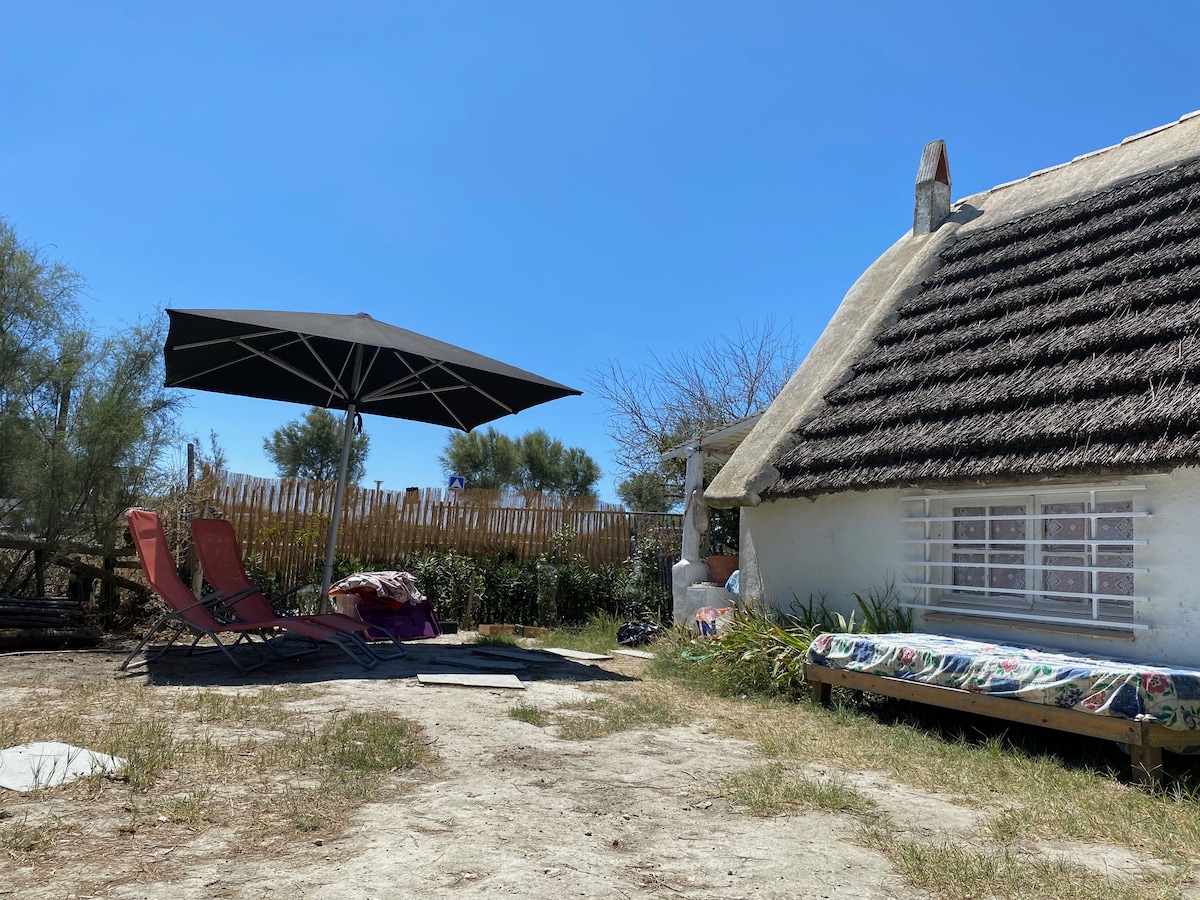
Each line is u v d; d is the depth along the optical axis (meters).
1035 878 3.06
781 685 7.01
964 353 7.57
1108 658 5.72
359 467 24.64
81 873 2.71
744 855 3.23
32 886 2.59
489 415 11.02
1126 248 7.21
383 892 2.70
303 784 3.86
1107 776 4.82
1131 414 5.43
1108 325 6.39
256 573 11.84
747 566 9.37
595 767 4.50
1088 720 4.74
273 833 3.21
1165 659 5.53
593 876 2.94
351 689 6.30
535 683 7.09
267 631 8.72
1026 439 6.00
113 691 5.97
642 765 4.59
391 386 9.77
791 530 8.74
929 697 5.69
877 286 10.24
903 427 7.26
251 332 8.39
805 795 4.05
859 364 8.77
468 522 13.72
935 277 9.27
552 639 11.09
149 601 10.26
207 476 11.30
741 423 10.73
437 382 10.34
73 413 9.71
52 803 3.38
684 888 2.88
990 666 5.30
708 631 9.29
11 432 8.84
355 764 4.21
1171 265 6.59
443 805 3.66
